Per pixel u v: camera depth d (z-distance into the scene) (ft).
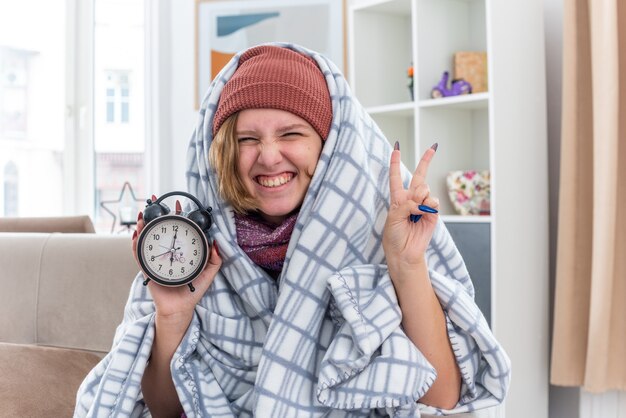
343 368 3.48
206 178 4.06
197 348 3.92
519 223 8.16
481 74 8.95
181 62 12.40
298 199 3.89
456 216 8.29
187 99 12.37
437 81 9.10
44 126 12.61
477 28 9.40
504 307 7.97
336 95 3.93
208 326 3.88
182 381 3.75
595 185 7.41
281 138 3.77
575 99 7.75
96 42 12.78
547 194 8.48
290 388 3.60
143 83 12.66
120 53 12.76
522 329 8.16
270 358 3.63
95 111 12.84
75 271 5.77
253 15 11.89
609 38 7.24
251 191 3.85
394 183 3.56
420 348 3.61
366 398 3.44
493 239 7.86
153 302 4.01
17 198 12.41
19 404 4.84
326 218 3.77
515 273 8.10
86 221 6.75
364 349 3.43
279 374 3.60
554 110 8.77
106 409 3.70
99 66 12.79
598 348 7.38
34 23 12.46
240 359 3.88
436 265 4.06
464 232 8.21
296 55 3.98
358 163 3.84
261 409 3.55
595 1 7.39
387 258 3.59
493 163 7.89
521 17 8.21
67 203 12.80
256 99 3.70
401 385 3.41
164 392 3.96
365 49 9.99
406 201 3.49
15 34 12.31
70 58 12.74
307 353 3.67
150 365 3.93
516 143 8.13
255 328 3.95
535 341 8.30
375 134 4.14
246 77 3.79
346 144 3.85
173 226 3.69
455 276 4.09
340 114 3.91
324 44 11.64
